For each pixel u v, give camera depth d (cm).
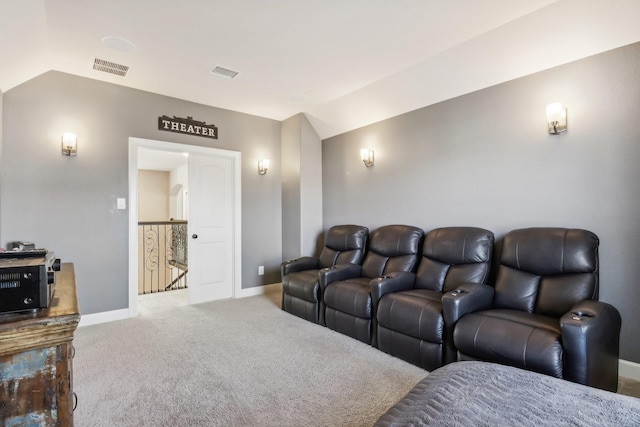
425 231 353
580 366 167
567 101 254
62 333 86
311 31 260
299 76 342
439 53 294
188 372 233
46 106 321
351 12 236
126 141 366
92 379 222
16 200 305
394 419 101
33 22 231
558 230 238
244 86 368
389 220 390
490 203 300
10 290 86
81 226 337
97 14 236
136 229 368
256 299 439
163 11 233
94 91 347
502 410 96
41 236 317
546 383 112
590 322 171
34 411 83
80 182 337
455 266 290
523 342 183
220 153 437
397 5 228
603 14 220
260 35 266
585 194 245
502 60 278
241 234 455
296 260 400
